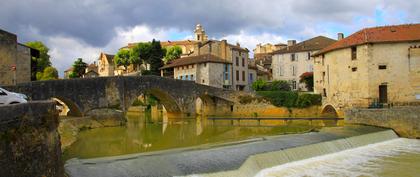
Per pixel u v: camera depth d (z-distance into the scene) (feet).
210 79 205.67
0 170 32.58
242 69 233.55
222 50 226.38
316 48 223.10
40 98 116.37
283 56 236.22
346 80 148.15
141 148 85.56
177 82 168.86
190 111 174.29
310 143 79.77
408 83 135.64
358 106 142.41
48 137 41.01
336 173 64.44
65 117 130.72
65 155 74.64
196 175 56.08
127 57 296.71
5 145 33.45
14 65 121.08
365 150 84.74
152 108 229.66
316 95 169.07
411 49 135.33
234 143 82.07
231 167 60.23
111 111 139.64
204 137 104.42
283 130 115.34
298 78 229.45
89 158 68.95
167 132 119.24
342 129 102.83
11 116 34.71
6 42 117.39
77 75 315.99
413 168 68.54
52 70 203.92
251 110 181.68
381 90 140.56
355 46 143.33
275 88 209.77
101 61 381.40
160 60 277.44
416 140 101.45
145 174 54.13
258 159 66.03
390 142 97.19
